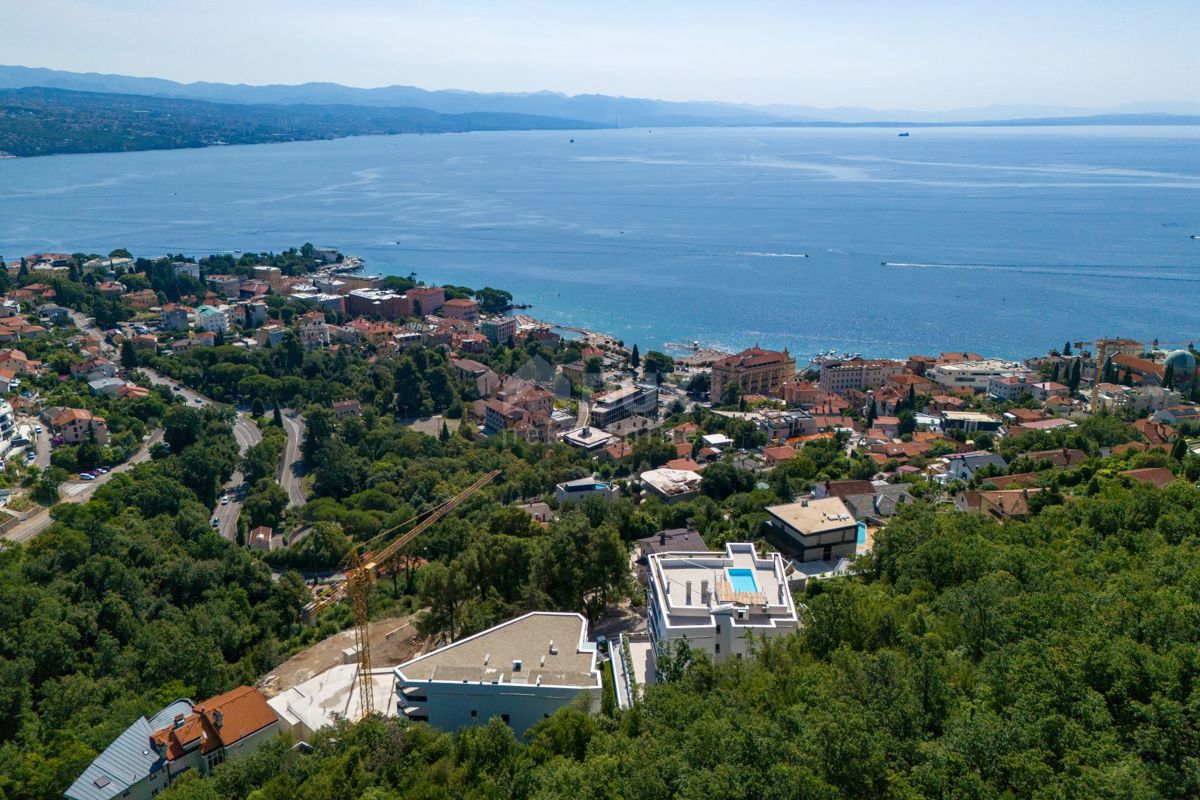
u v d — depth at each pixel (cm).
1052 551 13738
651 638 13500
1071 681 8606
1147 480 18725
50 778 11906
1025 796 7188
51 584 17812
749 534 17488
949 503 19475
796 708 8688
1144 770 7331
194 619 17675
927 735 8275
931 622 11112
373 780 9862
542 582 15088
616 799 7931
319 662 15550
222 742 12288
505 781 8838
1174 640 9400
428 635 15862
